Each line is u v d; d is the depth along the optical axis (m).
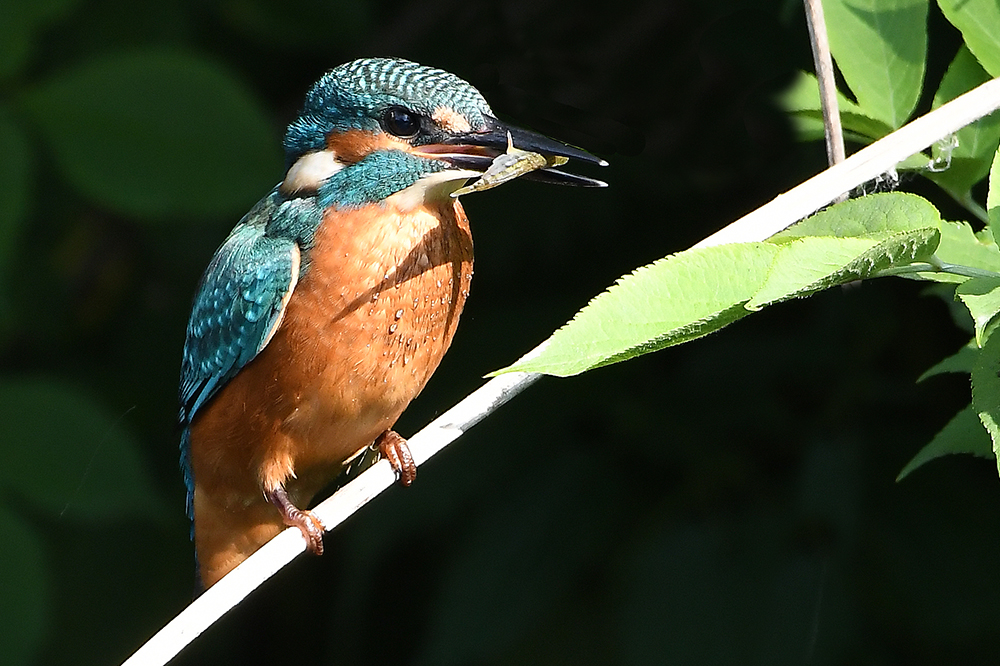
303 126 6.12
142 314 8.28
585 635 6.90
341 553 8.43
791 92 5.03
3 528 5.46
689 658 6.34
